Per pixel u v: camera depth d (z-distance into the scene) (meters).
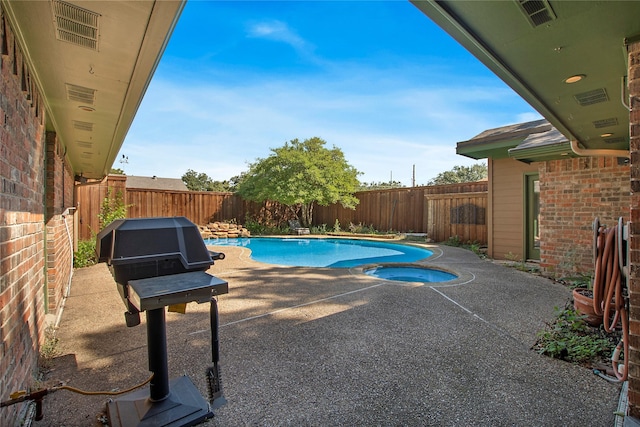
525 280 5.75
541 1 1.76
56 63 2.36
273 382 2.44
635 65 2.01
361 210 15.38
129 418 1.91
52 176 3.97
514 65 2.46
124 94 2.96
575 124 3.87
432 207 11.66
